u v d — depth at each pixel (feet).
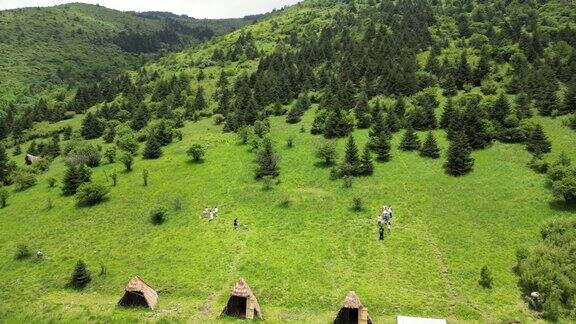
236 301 186.19
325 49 649.61
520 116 364.79
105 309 192.95
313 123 424.87
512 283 196.03
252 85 586.86
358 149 362.74
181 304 195.31
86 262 237.25
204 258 231.30
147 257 237.25
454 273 205.98
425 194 285.02
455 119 370.32
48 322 180.14
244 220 271.69
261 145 384.88
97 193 309.42
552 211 249.96
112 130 489.67
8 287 221.66
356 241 238.07
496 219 249.34
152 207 296.71
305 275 210.38
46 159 430.61
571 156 304.91
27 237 275.59
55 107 639.76
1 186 383.24
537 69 460.55
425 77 492.54
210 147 404.36
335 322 176.14
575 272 187.21
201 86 643.86
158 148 398.42
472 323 172.76
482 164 317.22
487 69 485.15
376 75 533.96
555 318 171.01
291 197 297.53
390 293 193.77
